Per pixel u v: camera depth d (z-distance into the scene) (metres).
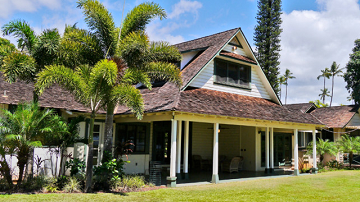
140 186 10.77
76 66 10.45
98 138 13.71
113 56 10.94
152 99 13.62
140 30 11.58
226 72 16.19
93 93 9.41
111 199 8.68
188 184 11.97
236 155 18.77
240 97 16.25
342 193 10.88
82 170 11.66
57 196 8.62
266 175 15.89
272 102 18.25
